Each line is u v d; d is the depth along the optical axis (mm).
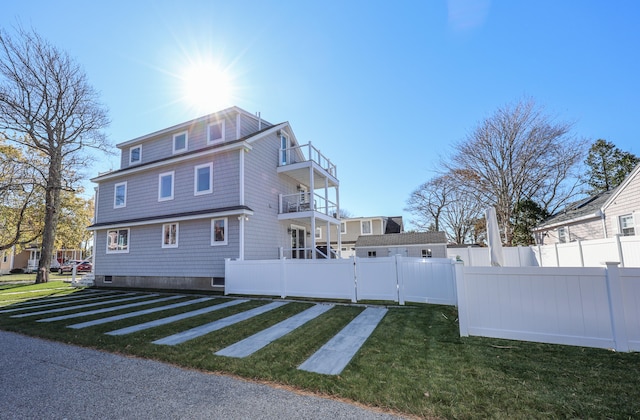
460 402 2896
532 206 21453
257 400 3121
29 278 24703
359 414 2793
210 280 12617
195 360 4293
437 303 8133
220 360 4266
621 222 13117
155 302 9797
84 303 9828
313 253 13664
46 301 10391
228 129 14445
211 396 3236
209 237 12898
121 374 3902
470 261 17922
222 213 12281
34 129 17922
